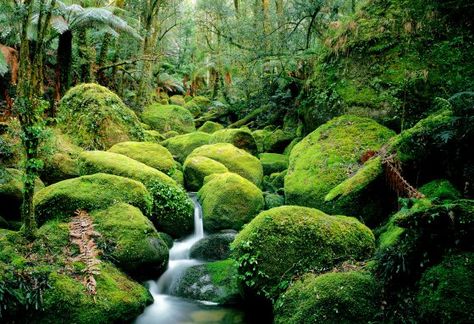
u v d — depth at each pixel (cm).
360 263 437
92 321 399
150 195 646
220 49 2097
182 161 1162
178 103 2208
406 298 351
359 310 363
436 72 741
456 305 311
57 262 449
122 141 1012
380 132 736
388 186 585
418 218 350
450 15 774
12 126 614
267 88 1488
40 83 605
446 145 501
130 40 1669
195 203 795
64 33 1040
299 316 379
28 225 478
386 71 805
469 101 471
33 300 382
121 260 499
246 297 474
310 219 470
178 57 2773
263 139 1236
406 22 816
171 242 664
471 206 339
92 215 545
